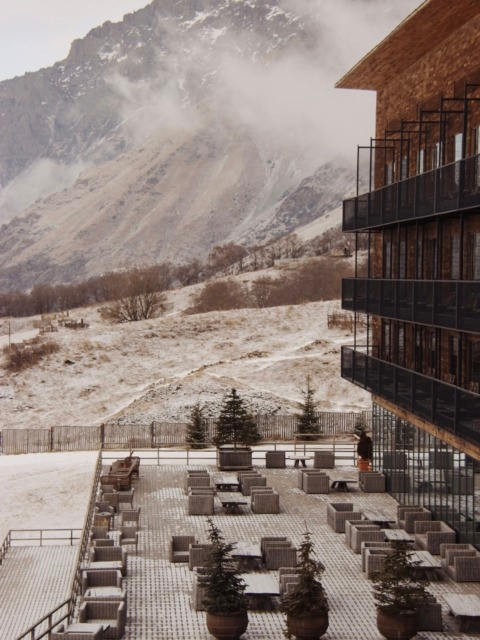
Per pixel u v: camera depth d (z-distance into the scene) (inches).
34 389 3051.2
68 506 1550.2
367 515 1178.0
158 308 4859.7
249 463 1531.7
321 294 5570.9
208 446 1910.7
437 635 817.5
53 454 1904.5
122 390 3016.7
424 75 1267.2
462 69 1119.6
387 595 829.8
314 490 1362.0
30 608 1063.0
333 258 6343.5
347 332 3400.6
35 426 2642.7
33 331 4367.6
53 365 3243.1
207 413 2287.2
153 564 1013.8
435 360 1183.6
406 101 1349.7
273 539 1016.2
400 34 1160.8
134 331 3604.8
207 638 802.8
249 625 844.6
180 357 3346.5
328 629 825.5
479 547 1026.1
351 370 1494.8
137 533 1125.7
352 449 1766.7
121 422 2237.9
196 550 991.0
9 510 1533.0
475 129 1081.4
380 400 1432.1
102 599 850.1
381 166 1473.9
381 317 1413.6
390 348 1428.4
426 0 1030.4
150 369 3230.8
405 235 1337.4
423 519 1136.8
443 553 1018.7
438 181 1050.1
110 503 1254.9
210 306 5349.4
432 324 1068.5
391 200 1274.6
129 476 1381.6
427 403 1099.9
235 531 1147.9
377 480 1378.0
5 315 7244.1
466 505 1063.0
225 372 2847.0
